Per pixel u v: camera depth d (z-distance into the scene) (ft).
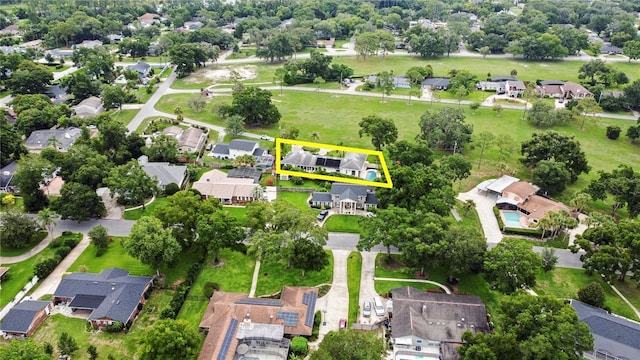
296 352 323.78
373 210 493.36
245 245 431.43
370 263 418.72
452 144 624.18
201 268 410.11
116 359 317.22
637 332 321.93
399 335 328.49
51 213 461.78
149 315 358.02
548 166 525.34
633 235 391.04
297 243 388.16
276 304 353.72
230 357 312.29
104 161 528.22
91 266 410.11
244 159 577.02
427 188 469.57
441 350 320.91
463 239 382.22
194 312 360.07
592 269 393.09
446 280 396.98
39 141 620.90
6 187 524.93
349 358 278.87
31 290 380.58
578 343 287.48
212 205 440.86
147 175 505.66
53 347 325.21
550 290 387.75
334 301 373.40
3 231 420.77
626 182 472.44
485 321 338.34
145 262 381.40
